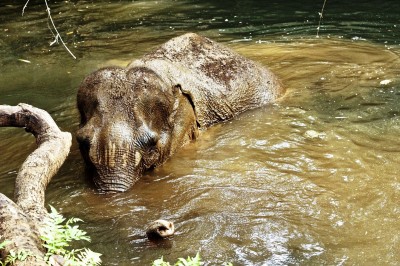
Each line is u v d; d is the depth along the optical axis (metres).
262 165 6.69
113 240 5.27
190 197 6.06
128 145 6.46
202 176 6.51
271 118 8.04
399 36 12.20
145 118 6.75
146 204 5.97
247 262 4.88
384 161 6.65
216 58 8.62
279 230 5.35
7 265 3.42
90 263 3.90
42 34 13.73
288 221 5.50
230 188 6.20
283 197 5.96
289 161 6.76
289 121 7.89
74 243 5.22
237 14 14.91
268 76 8.95
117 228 5.49
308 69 10.03
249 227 5.41
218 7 15.81
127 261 4.93
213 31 13.36
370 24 13.32
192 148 7.29
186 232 5.37
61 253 4.01
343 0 15.89
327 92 8.88
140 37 13.11
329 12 14.68
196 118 7.66
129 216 5.73
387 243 5.10
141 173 6.58
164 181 6.46
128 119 6.62
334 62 10.38
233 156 6.98
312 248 5.05
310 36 12.51
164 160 6.93
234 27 13.65
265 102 8.55
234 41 12.38
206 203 5.91
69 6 16.70
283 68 10.16
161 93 7.02
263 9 15.37
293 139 7.33
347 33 12.63
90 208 5.93
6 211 3.86
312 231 5.32
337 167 6.55
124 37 13.16
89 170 6.67
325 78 9.52
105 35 13.41
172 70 7.75
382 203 5.77
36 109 5.85
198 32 13.32
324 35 12.53
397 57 10.59
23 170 4.88
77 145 7.53
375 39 12.04
